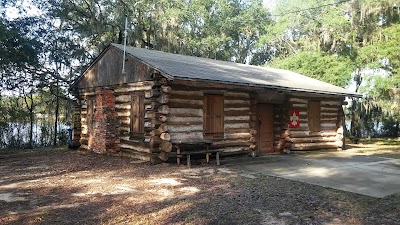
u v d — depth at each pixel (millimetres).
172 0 28625
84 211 6355
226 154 13633
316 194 7910
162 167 11148
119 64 14109
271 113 15953
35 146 20609
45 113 23125
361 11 22469
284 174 10367
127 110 13820
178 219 5965
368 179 9805
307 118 17078
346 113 28891
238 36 35906
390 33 21641
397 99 23484
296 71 23797
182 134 12305
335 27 23344
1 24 18281
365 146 20625
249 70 16672
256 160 13305
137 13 25969
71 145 16984
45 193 7684
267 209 6641
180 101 12281
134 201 7070
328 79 22812
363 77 23922
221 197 7465
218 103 13484
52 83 22484
